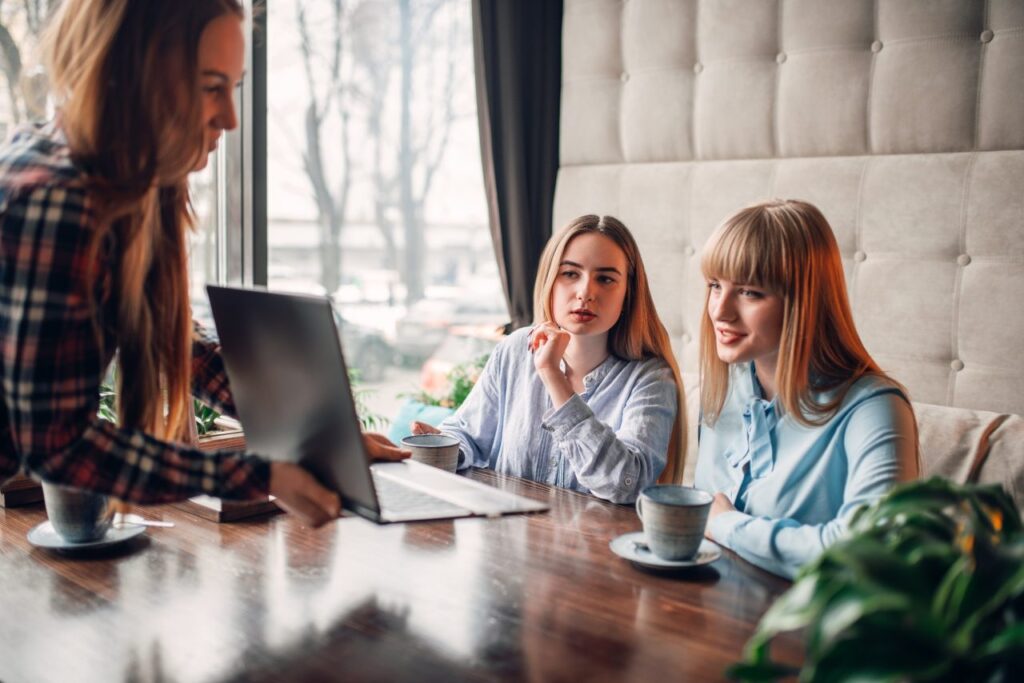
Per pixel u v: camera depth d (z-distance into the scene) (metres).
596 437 1.49
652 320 1.74
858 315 2.44
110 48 0.95
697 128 2.73
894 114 2.36
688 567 1.11
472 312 3.85
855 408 1.27
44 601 1.03
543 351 1.56
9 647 0.92
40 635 0.95
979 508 0.69
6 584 1.08
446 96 3.55
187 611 1.00
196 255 2.87
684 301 2.76
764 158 2.62
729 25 2.62
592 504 1.44
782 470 1.33
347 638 0.94
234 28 1.02
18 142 1.01
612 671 0.86
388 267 3.70
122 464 0.98
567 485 1.70
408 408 2.58
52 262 0.90
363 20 3.48
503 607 1.01
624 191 2.87
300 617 0.99
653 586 1.08
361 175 3.56
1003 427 1.88
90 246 0.93
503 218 3.04
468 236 3.70
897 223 2.36
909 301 2.35
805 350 1.28
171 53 0.96
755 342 1.31
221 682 0.85
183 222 1.18
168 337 1.18
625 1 2.85
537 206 3.10
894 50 2.35
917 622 0.55
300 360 1.00
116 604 1.02
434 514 1.22
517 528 1.30
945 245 2.29
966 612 0.59
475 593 1.05
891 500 0.71
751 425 1.39
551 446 1.73
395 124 3.58
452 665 0.88
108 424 1.00
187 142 0.99
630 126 2.86
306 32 3.34
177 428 1.23
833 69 2.45
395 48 3.53
